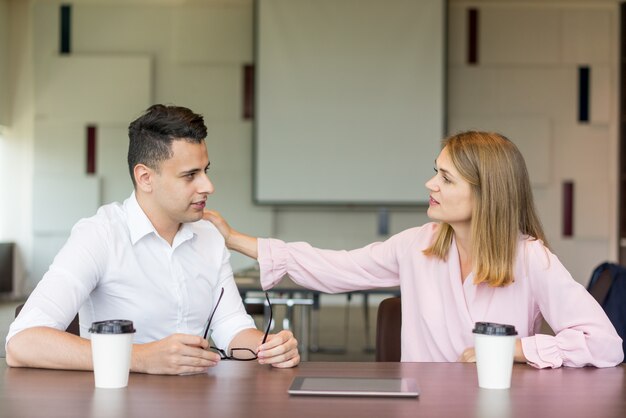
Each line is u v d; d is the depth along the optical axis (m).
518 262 1.89
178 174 1.80
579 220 8.26
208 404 1.26
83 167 8.17
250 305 4.89
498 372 1.41
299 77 7.90
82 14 8.20
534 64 8.20
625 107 7.98
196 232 2.00
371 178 7.92
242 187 8.21
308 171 7.94
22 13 8.27
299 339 5.97
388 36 7.87
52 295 1.70
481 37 8.20
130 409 1.23
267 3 7.88
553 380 1.51
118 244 1.88
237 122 8.20
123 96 8.16
